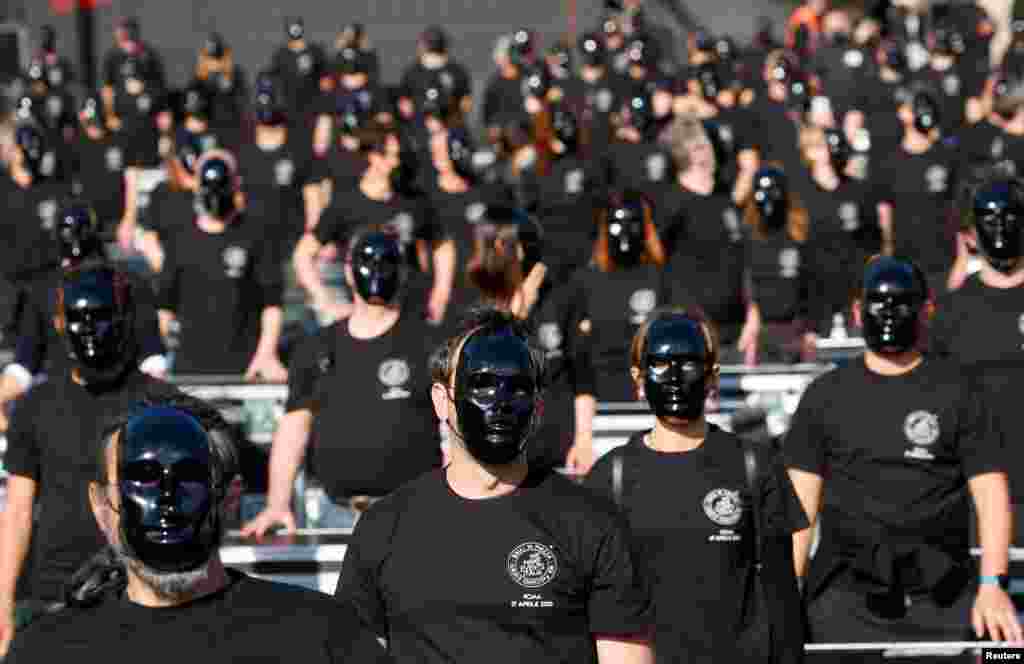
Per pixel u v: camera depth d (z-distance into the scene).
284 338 17.97
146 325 11.60
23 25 47.97
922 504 9.74
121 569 5.59
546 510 6.79
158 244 16.52
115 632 5.39
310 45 39.91
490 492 6.84
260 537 11.19
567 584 6.74
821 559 10.21
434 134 26.50
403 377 11.23
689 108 28.47
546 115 21.20
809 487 9.95
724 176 16.61
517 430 6.64
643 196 14.26
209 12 48.66
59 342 13.36
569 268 21.19
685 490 8.33
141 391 9.52
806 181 18.22
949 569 9.67
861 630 9.98
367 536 6.95
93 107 26.53
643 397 8.51
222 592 5.50
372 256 11.18
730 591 8.29
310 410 11.48
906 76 34.69
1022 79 36.12
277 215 22.12
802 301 17.44
